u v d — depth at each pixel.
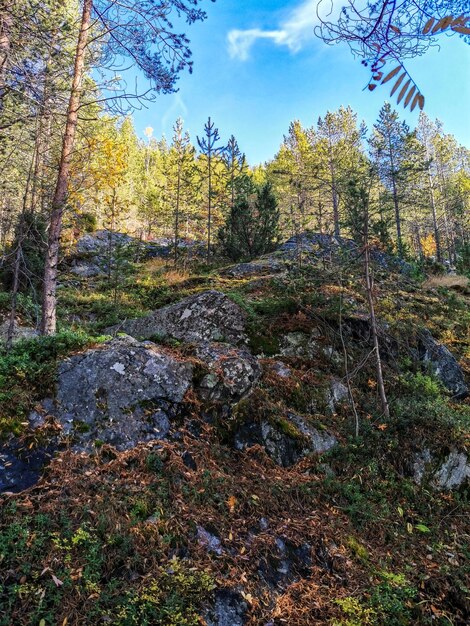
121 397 4.86
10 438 4.05
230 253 16.52
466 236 44.66
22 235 7.70
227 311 7.62
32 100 7.05
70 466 4.05
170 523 3.71
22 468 3.90
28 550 3.16
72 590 3.03
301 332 7.54
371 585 3.78
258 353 7.10
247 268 13.27
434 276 17.98
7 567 3.03
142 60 7.84
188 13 6.65
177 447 4.66
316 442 5.56
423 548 4.43
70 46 8.76
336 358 7.34
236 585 3.37
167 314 7.87
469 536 4.64
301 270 9.58
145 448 4.45
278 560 3.77
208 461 4.66
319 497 4.73
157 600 3.05
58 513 3.52
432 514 4.95
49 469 3.96
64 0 7.57
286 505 4.47
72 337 5.43
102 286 13.63
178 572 3.30
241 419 5.36
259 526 4.08
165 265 16.91
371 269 7.30
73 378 4.82
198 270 15.93
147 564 3.33
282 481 4.76
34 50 6.93
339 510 4.65
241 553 3.68
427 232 50.47
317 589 3.64
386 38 1.38
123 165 12.89
